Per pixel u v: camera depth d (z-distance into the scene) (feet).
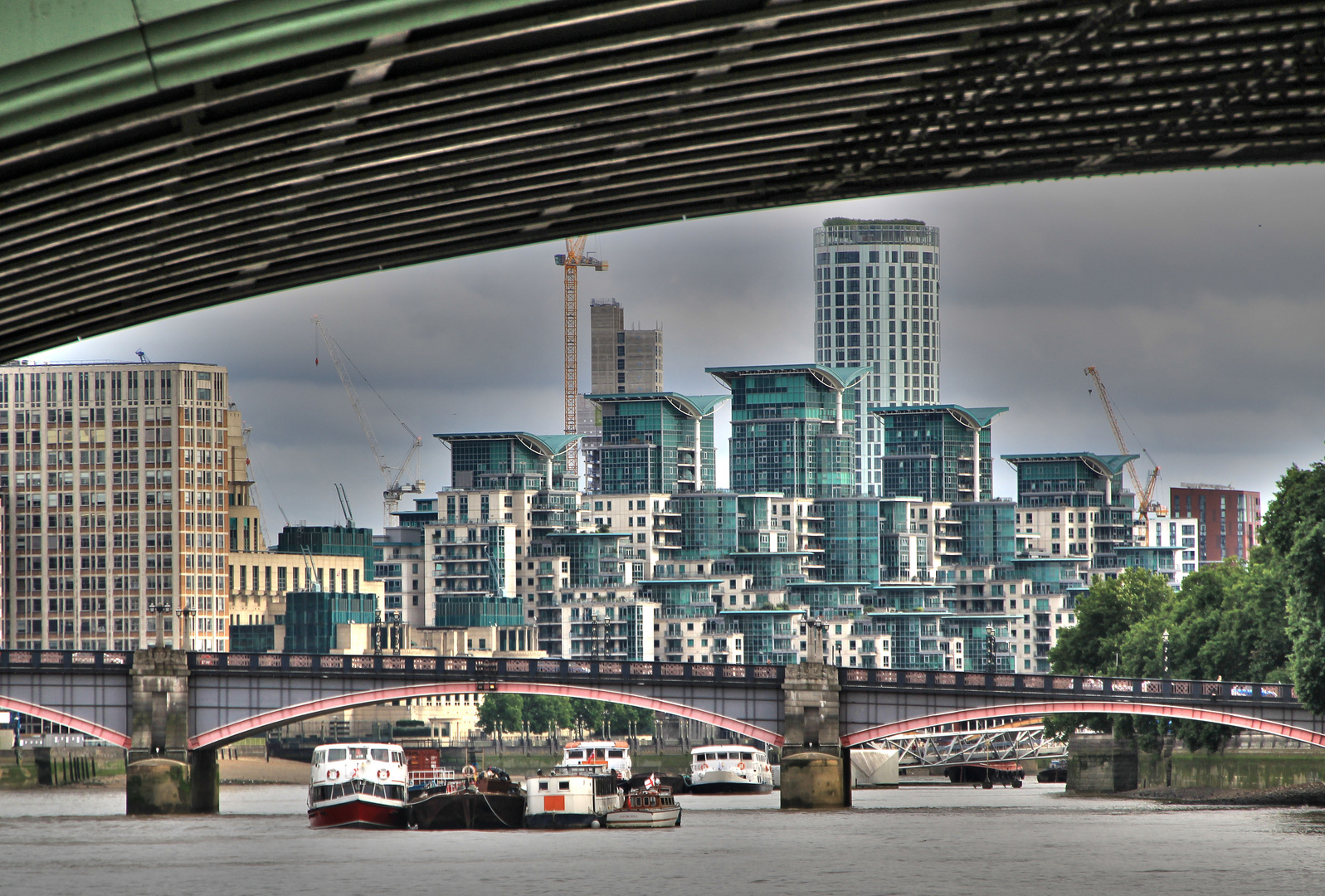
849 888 391.86
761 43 203.00
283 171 220.23
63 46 168.35
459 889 391.86
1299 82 243.60
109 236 238.27
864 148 256.11
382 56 183.62
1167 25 217.97
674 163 249.14
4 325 285.02
